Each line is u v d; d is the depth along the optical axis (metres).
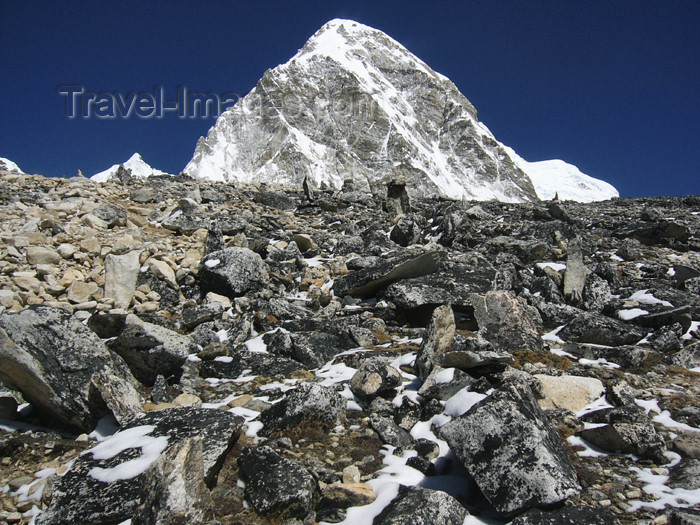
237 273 11.94
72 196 18.20
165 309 11.30
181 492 4.50
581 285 12.00
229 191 24.33
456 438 5.39
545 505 4.69
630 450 6.05
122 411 6.68
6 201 17.19
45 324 7.25
